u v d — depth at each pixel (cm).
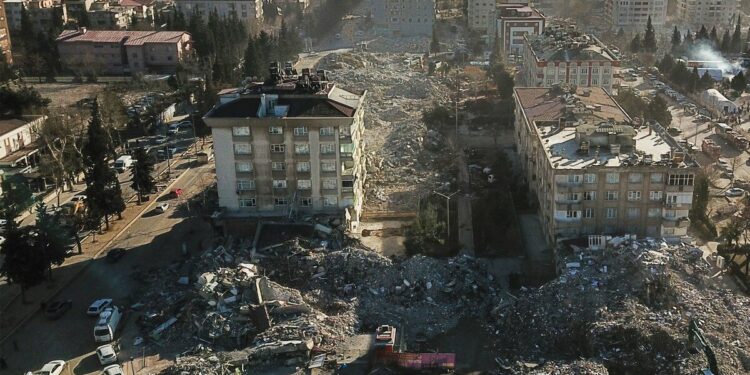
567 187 13188
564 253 12925
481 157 19650
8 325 12269
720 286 11831
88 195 15312
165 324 11825
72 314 12581
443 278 12569
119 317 12225
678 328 10369
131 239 15438
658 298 11200
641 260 11638
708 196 15738
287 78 15838
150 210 16988
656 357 9956
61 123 19562
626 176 13062
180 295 12600
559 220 13388
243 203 14762
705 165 18488
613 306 11044
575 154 14012
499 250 14150
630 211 13300
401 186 17662
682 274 11812
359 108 15112
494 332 11506
